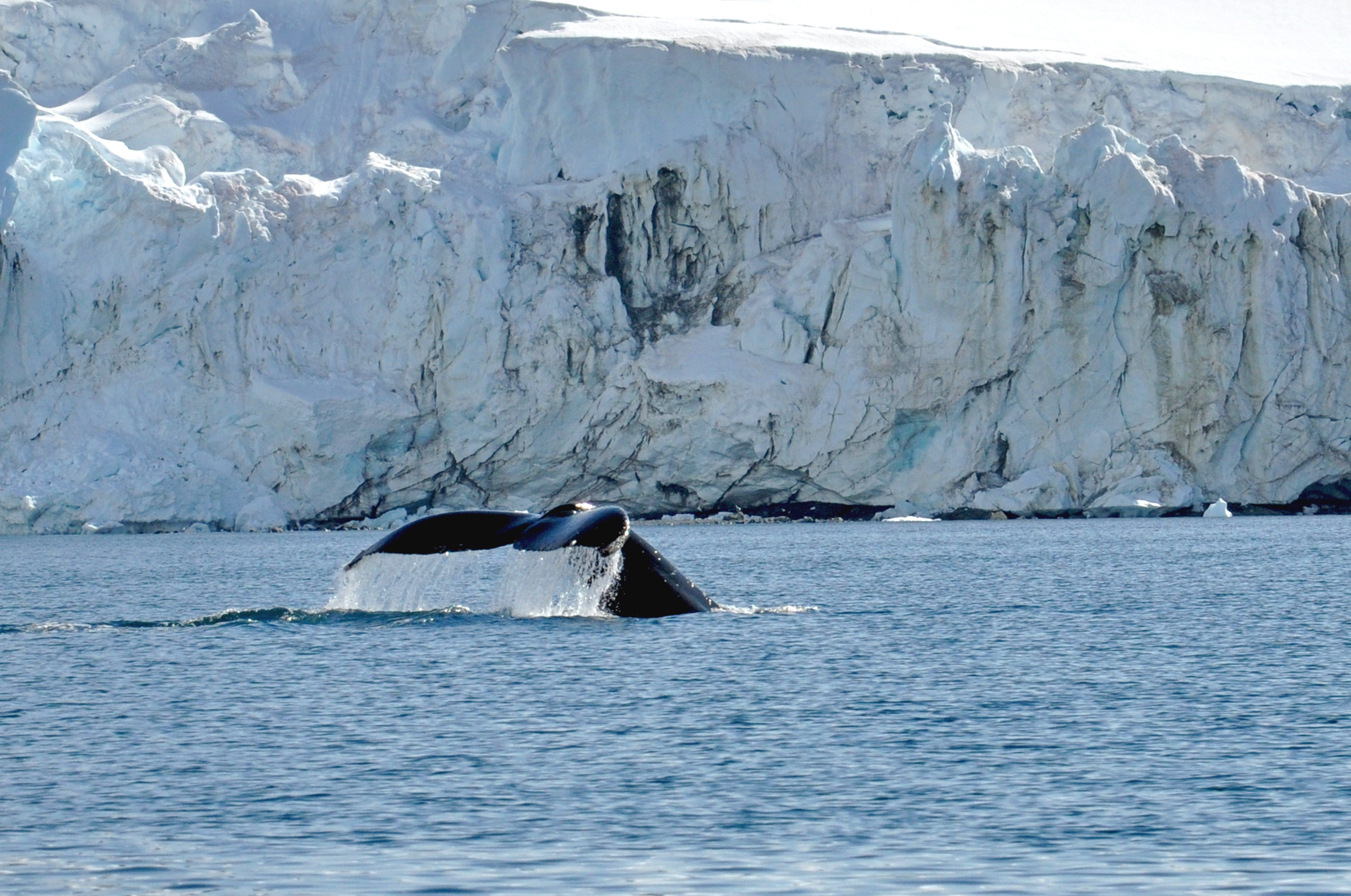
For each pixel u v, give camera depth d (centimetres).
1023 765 6138
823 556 18775
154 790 5816
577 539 8650
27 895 4591
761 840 5119
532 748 6481
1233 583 14200
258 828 5288
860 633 10031
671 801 5622
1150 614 11438
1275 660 8862
